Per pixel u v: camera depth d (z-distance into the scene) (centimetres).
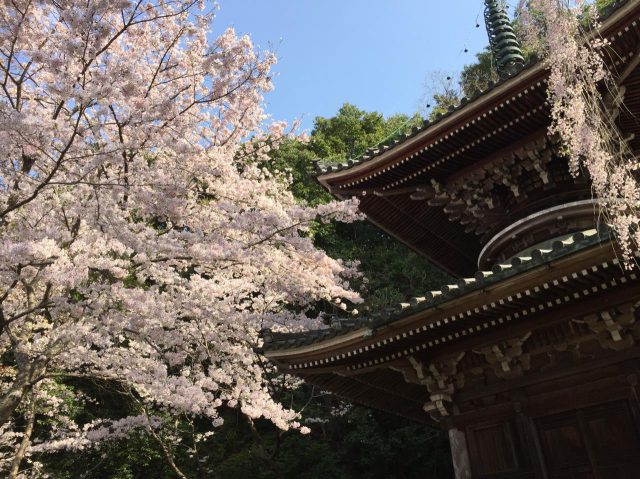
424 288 2194
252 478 1552
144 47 716
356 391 912
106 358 873
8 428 1260
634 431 586
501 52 1240
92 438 1133
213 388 818
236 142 788
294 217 620
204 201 728
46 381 1167
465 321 659
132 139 597
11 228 751
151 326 711
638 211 478
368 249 2591
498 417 698
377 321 689
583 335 640
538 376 670
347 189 974
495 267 597
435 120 820
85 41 541
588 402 625
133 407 1622
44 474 1441
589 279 567
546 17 499
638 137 798
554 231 806
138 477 1720
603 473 597
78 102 534
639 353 591
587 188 819
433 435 1755
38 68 719
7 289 672
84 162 625
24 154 640
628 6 609
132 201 657
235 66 657
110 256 709
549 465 641
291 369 817
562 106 490
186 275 1032
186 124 663
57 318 784
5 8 639
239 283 850
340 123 3147
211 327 848
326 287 748
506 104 757
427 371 770
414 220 1081
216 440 1841
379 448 1719
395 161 895
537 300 611
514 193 877
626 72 676
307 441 1669
